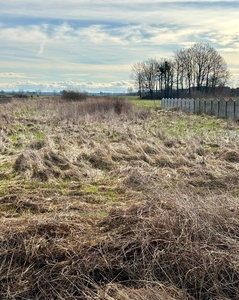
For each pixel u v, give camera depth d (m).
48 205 5.29
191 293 3.06
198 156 8.41
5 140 11.13
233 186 6.12
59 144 10.37
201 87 72.50
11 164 7.91
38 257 3.42
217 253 3.27
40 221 4.02
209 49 71.25
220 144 10.16
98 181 6.71
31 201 5.39
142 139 11.24
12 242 3.60
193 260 3.22
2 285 3.17
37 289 3.15
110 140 11.41
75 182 6.63
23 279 3.23
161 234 3.53
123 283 3.18
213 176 6.76
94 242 3.60
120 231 3.80
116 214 4.26
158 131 12.98
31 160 7.63
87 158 8.45
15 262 3.40
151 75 80.56
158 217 3.78
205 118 21.33
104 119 18.34
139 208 4.22
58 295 3.04
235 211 4.03
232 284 3.04
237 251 3.29
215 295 3.01
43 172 7.06
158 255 3.31
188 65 73.06
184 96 70.88
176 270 3.22
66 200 5.54
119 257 3.39
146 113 21.64
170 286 3.07
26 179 6.78
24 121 17.55
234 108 22.06
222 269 3.14
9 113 21.94
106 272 3.29
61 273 3.22
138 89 82.94
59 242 3.64
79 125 16.06
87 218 4.48
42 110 24.69
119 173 7.21
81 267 3.30
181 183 6.29
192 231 3.55
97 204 5.37
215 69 70.88
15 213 4.96
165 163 7.88
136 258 3.37
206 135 11.94
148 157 8.26
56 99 36.47
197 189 6.05
